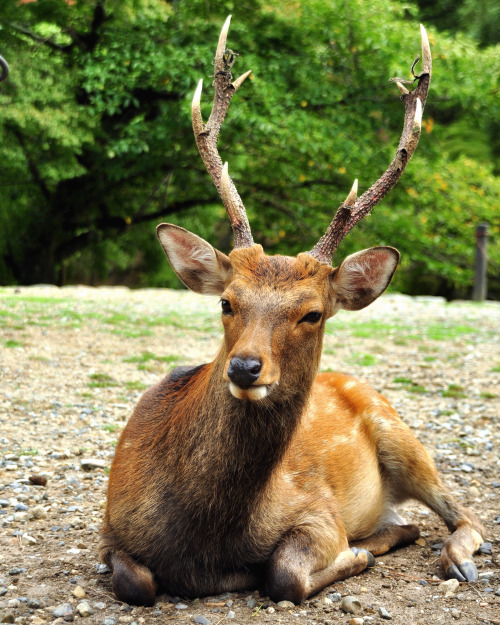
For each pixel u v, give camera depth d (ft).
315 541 13.41
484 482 20.10
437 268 73.72
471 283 76.33
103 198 69.36
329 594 13.28
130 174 65.16
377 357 34.96
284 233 75.41
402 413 26.68
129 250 79.46
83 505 17.24
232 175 71.51
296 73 59.93
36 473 19.13
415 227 71.77
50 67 54.08
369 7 59.41
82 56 57.67
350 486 15.72
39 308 41.73
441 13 99.09
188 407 12.82
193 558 12.72
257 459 12.30
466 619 12.37
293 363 12.12
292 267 12.53
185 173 67.05
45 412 24.41
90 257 81.66
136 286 93.56
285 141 59.88
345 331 40.75
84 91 60.44
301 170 67.92
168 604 12.72
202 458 12.34
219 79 15.02
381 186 14.07
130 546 12.96
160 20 57.88
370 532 16.69
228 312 12.37
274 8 59.16
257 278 12.31
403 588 13.74
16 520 16.11
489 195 77.41
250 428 12.12
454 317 46.98
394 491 17.52
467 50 61.77
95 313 40.93
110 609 12.37
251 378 11.08
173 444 12.78
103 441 21.98
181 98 59.06
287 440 12.52
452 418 26.07
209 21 58.03
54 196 68.85
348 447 15.96
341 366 33.04
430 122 62.23
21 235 70.90
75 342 34.19
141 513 12.82
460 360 34.88
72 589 13.07
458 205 72.90
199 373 13.96
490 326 43.78
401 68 57.98
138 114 63.62
